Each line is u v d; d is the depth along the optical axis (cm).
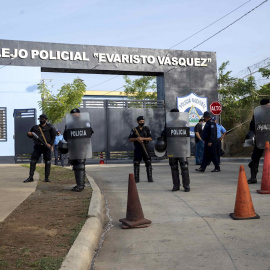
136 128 1006
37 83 2138
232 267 376
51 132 1022
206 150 1223
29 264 362
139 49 2348
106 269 394
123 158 2266
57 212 610
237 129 2220
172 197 764
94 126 2197
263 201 678
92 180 1023
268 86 2364
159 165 1691
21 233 484
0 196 772
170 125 832
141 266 396
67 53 2212
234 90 2495
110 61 2283
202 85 2459
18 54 2123
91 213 581
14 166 1633
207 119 1222
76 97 2009
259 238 466
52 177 1134
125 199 779
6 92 2098
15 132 2070
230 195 759
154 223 565
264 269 368
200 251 430
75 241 437
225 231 504
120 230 541
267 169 761
